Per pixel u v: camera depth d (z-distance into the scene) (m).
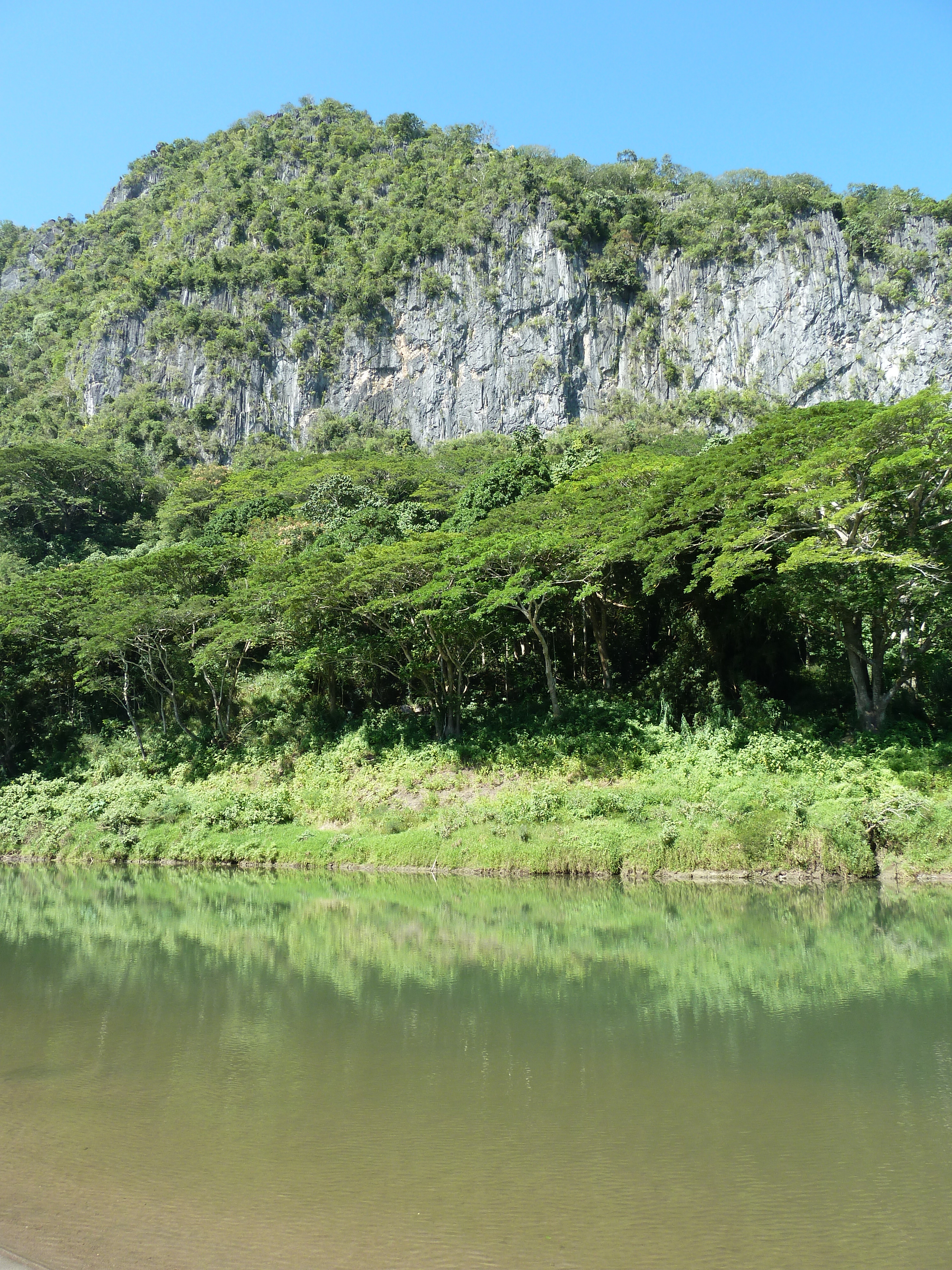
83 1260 7.27
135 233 176.88
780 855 25.44
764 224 150.38
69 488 82.75
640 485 36.84
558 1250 7.38
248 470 93.94
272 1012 14.49
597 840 27.36
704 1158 9.10
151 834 34.09
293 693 41.25
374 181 167.75
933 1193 8.33
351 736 37.28
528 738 33.47
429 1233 7.66
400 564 34.59
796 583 28.83
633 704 34.50
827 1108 10.36
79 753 41.81
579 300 152.00
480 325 150.12
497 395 147.12
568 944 18.92
